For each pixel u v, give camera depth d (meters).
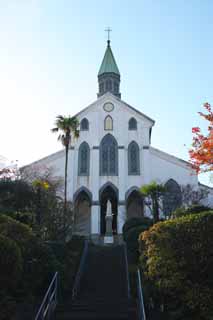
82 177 36.91
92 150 37.81
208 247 12.29
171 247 12.89
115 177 37.12
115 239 33.72
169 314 12.38
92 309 13.40
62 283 15.69
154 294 13.59
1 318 10.84
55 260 16.22
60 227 24.56
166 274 12.60
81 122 39.00
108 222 32.69
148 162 37.22
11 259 11.22
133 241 22.69
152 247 13.47
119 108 39.59
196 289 11.88
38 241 15.83
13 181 25.59
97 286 18.33
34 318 12.18
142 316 11.46
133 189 36.72
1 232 13.52
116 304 14.02
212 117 18.17
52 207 24.83
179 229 12.98
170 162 36.97
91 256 23.91
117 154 37.97
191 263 12.34
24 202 23.94
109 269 21.19
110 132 38.81
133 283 17.45
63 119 30.05
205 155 17.92
